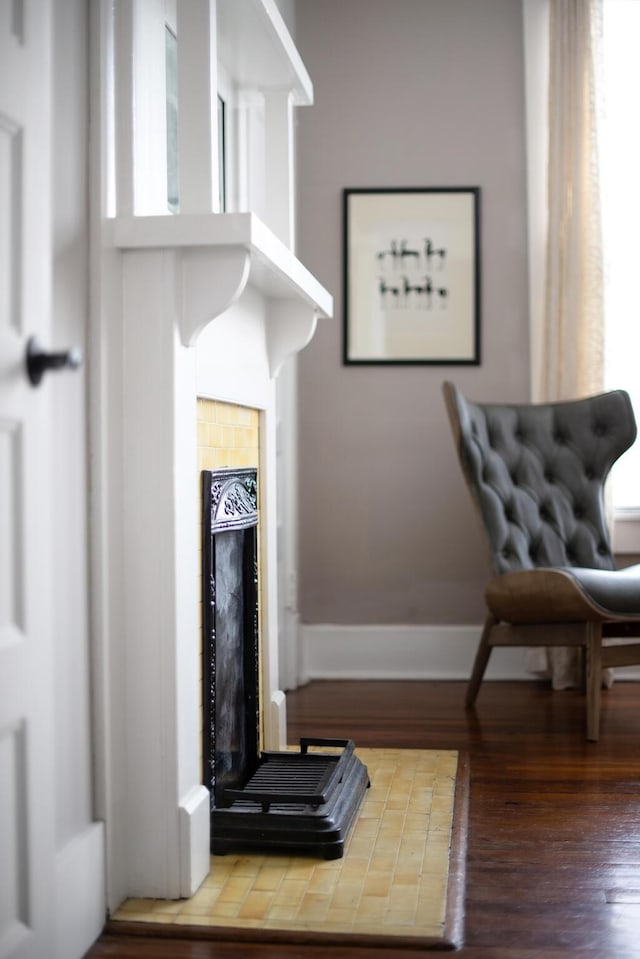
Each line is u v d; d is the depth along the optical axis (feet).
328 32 14.29
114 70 6.72
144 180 7.29
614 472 14.11
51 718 5.44
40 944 5.28
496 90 14.08
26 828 5.16
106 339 6.53
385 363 14.23
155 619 6.73
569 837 7.89
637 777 9.41
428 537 14.21
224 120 10.26
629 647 11.10
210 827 7.48
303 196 14.33
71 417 6.20
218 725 7.86
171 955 6.08
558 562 12.36
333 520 14.32
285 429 13.66
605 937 6.25
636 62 14.14
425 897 6.72
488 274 14.14
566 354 13.50
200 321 6.82
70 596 6.18
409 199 14.19
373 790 9.02
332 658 14.25
